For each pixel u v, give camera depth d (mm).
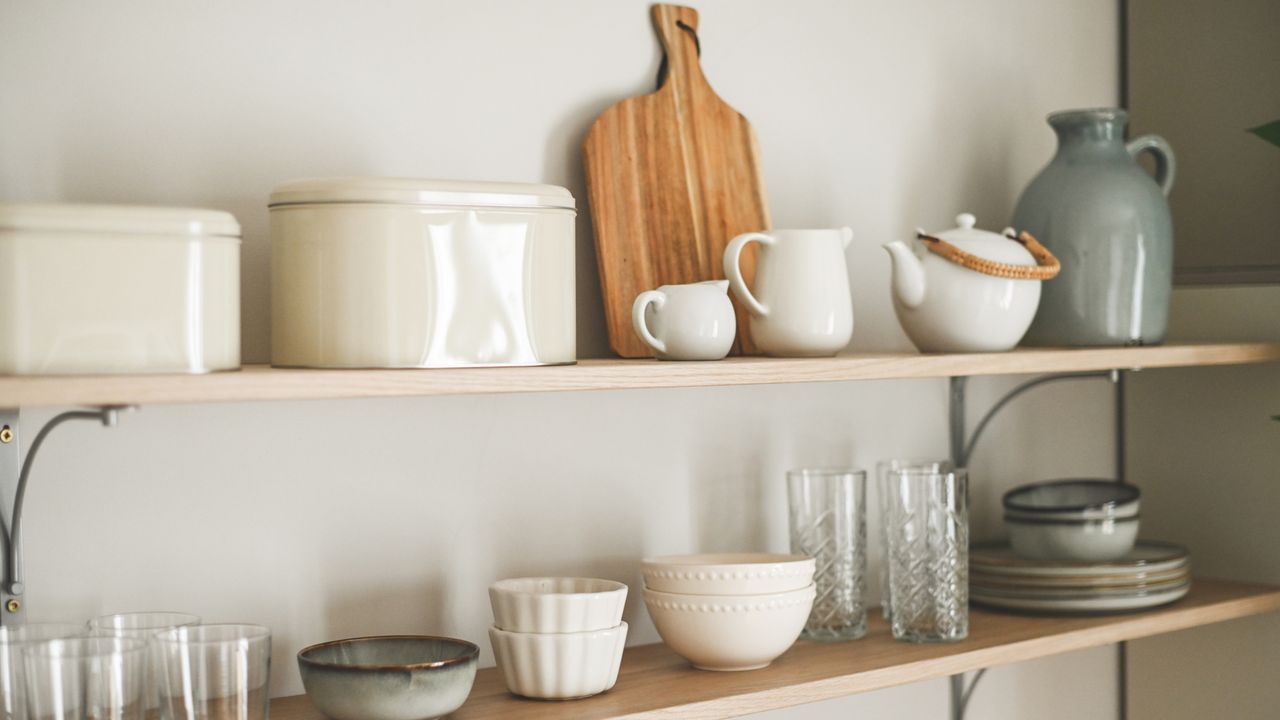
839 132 1699
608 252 1440
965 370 1456
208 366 1013
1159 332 1678
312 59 1285
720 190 1530
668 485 1549
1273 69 1881
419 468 1361
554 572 1455
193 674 1059
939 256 1523
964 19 1841
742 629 1335
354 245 1088
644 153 1478
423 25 1350
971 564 1717
